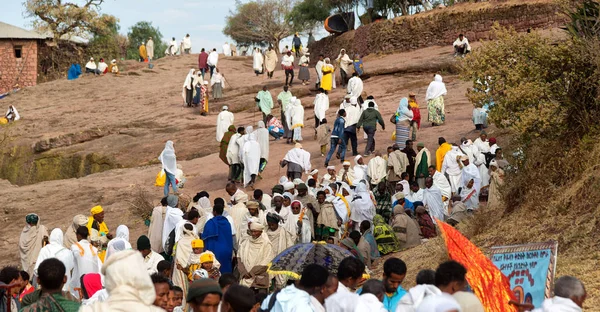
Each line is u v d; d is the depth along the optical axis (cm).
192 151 2645
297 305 562
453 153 1630
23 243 1316
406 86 3016
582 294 527
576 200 970
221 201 1195
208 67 3659
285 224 1278
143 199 1944
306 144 2375
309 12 4894
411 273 1038
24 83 5147
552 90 1134
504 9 3450
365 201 1460
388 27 3872
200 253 1010
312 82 3484
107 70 4481
